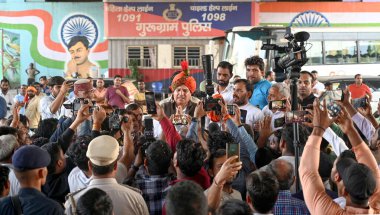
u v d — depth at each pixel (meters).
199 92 7.76
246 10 21.27
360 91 15.38
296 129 5.14
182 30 21.28
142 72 21.34
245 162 5.79
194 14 21.27
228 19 21.27
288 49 6.34
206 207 3.48
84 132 6.84
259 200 3.88
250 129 6.59
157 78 21.34
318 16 22.34
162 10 21.25
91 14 24.70
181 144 4.78
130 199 4.49
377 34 21.56
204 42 21.27
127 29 21.28
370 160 4.18
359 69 21.47
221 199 4.52
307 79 8.02
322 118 4.01
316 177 3.88
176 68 21.30
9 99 16.78
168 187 4.71
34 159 4.21
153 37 21.31
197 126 6.12
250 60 8.86
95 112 5.84
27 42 24.69
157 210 4.89
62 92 7.14
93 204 3.72
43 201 4.19
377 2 22.31
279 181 4.48
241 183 5.57
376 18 22.33
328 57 21.28
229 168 4.11
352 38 21.44
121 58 21.33
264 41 18.45
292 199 4.50
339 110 4.18
